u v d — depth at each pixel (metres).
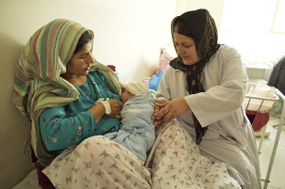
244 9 3.04
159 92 1.38
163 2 2.78
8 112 1.04
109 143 0.86
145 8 2.34
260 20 3.03
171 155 0.95
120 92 1.31
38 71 0.97
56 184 0.90
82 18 1.45
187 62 1.19
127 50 2.08
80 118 0.96
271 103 1.78
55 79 0.96
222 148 1.17
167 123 1.12
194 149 1.10
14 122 1.08
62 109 0.98
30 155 1.19
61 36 0.98
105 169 0.82
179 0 3.25
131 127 1.08
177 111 1.09
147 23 2.43
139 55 2.34
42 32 0.97
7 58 1.00
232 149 1.17
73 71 1.09
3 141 1.04
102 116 1.08
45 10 1.17
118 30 1.89
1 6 0.95
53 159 1.03
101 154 0.82
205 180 0.94
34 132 0.98
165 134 1.06
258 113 1.80
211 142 1.21
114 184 0.82
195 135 1.23
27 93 1.04
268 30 3.04
